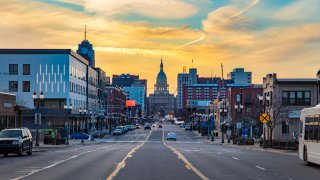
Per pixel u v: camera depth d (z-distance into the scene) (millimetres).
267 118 54281
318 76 44906
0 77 107125
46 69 108188
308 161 28594
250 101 111625
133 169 24609
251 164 29078
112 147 57281
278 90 75938
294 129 75188
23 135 38750
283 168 26562
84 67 131750
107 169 24656
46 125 99062
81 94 126375
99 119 148000
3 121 62562
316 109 27609
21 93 107312
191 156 36500
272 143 55875
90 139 95875
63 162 30031
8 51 107500
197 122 178875
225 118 123438
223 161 31438
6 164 28891
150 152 42156
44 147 59375
